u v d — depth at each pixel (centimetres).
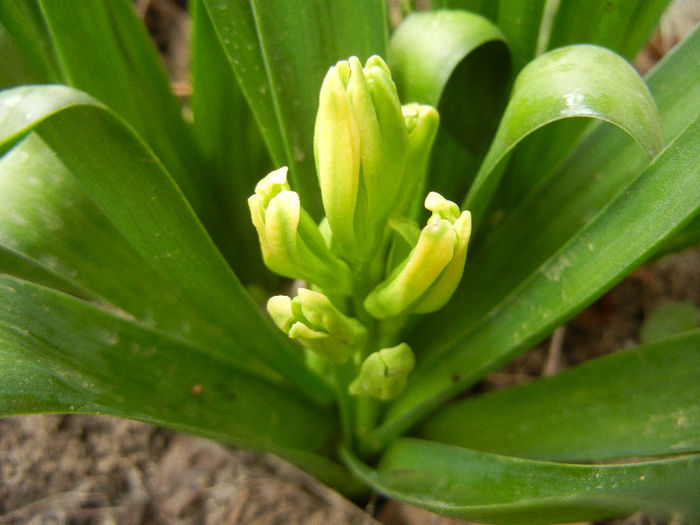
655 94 11
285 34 10
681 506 7
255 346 12
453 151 13
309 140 11
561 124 12
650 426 10
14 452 14
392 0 21
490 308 12
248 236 15
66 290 12
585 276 9
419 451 11
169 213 10
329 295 9
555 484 9
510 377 15
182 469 14
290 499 13
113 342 10
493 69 12
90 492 14
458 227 8
